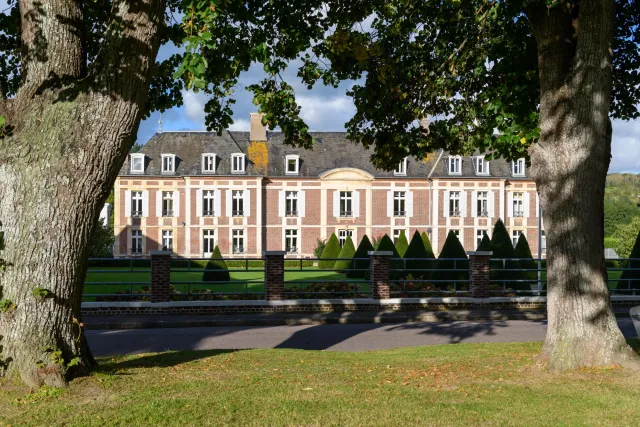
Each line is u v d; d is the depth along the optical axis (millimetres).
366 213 49656
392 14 10992
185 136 50562
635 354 7598
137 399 5973
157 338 13500
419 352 9875
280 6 9812
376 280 17953
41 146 6215
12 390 6035
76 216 6359
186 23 6262
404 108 11453
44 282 6270
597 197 7645
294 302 17453
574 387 6566
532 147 8070
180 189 48594
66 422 5262
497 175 50250
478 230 50031
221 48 8703
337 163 50188
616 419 5422
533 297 18484
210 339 13391
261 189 48906
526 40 9977
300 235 49406
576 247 7609
